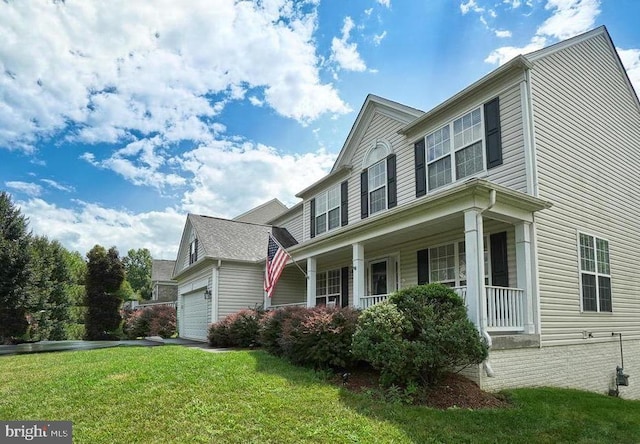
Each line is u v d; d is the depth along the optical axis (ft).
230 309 53.52
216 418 16.84
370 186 43.29
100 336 74.28
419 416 17.54
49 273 83.51
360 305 32.55
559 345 26.99
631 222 37.50
